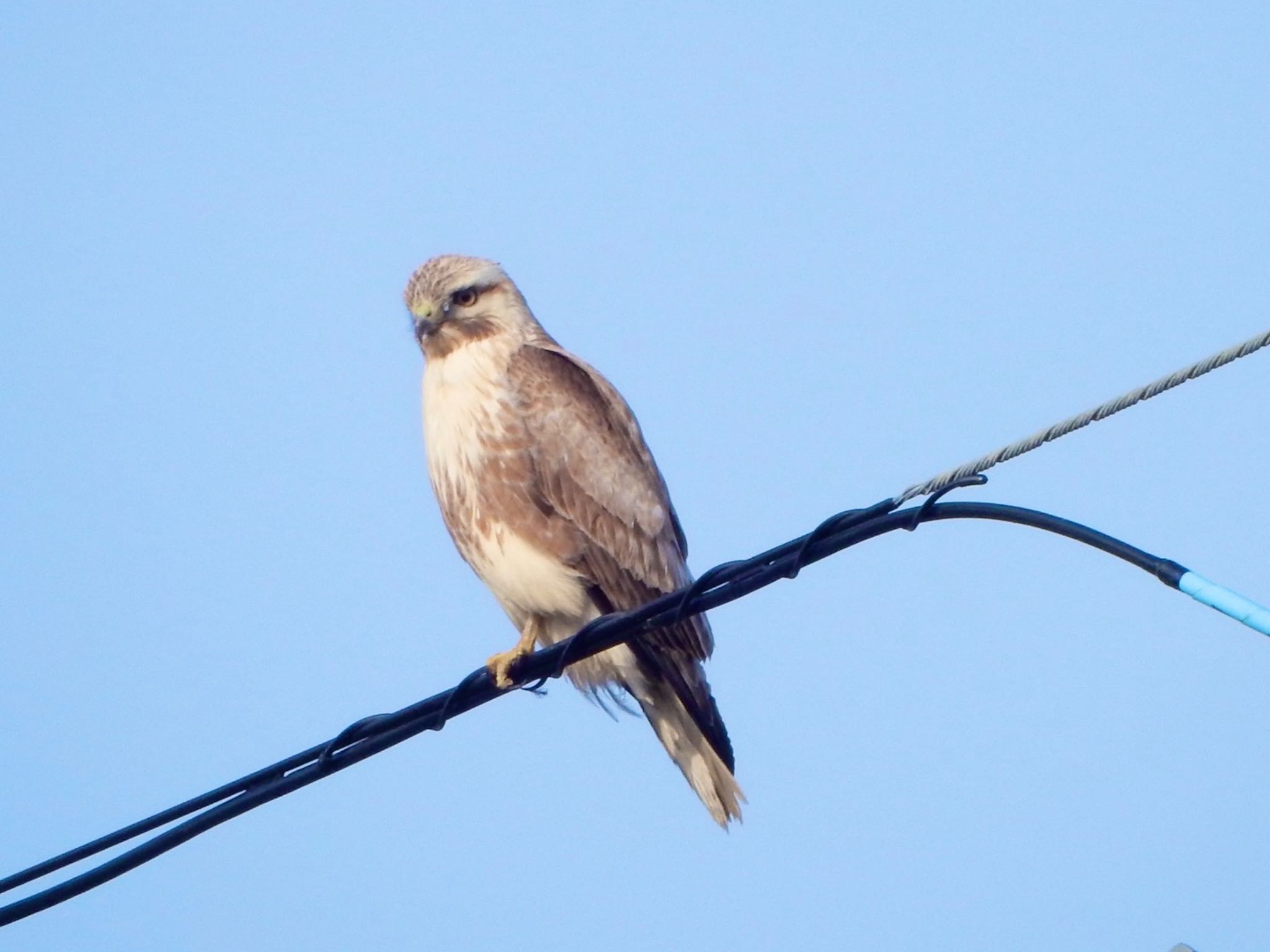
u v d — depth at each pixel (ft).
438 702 35.55
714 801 44.55
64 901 35.60
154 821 35.88
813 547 31.78
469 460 45.96
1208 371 26.37
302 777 35.47
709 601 33.50
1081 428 28.07
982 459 29.43
